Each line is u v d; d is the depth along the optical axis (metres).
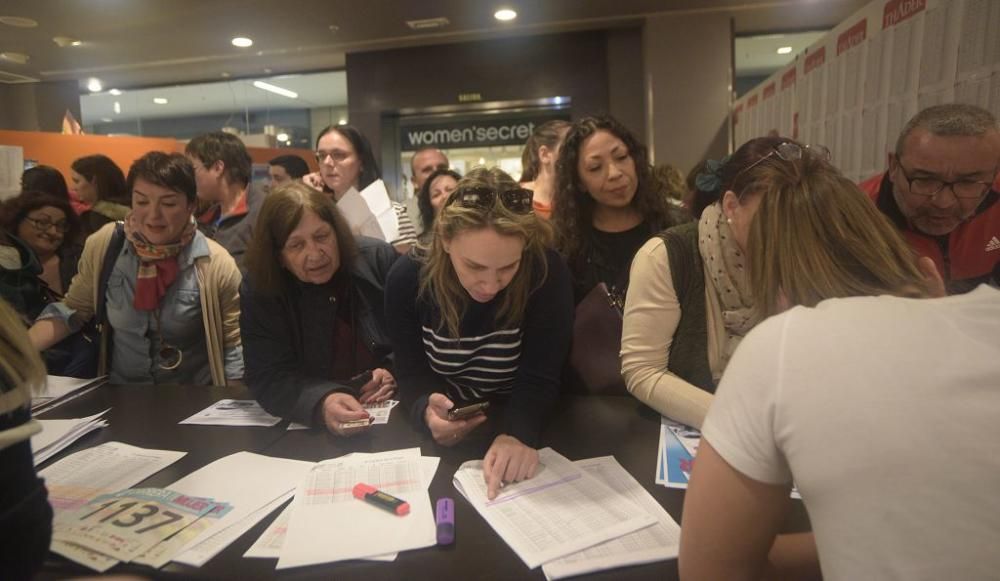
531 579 0.78
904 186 1.40
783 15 4.30
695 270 1.23
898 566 0.48
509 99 4.89
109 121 6.40
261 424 1.34
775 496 0.60
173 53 4.95
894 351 0.52
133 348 1.78
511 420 1.17
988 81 1.65
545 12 4.22
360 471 1.08
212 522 0.92
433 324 1.25
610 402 1.38
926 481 0.48
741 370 0.60
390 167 5.31
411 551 0.84
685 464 1.06
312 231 1.38
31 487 0.62
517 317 1.21
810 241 0.68
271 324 1.44
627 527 0.87
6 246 1.80
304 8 4.00
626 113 4.72
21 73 5.53
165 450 1.21
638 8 4.19
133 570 0.82
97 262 1.80
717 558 0.62
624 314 1.32
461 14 4.21
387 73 5.05
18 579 0.60
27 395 0.64
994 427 0.48
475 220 1.05
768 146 0.99
